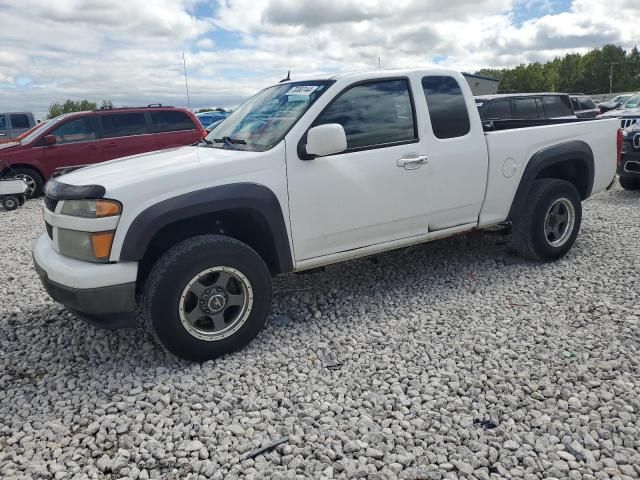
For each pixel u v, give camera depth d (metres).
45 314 4.27
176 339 3.19
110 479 2.35
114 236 3.04
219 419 2.74
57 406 2.93
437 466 2.35
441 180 4.15
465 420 2.65
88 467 2.42
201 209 3.19
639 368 3.05
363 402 2.84
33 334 3.91
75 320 4.10
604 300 4.07
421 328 3.74
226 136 4.08
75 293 3.03
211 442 2.57
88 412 2.87
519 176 4.64
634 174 8.46
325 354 3.42
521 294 4.29
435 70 4.24
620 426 2.54
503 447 2.46
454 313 3.98
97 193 3.03
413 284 4.64
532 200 4.75
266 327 3.86
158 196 3.12
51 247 3.46
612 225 6.45
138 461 2.45
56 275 3.12
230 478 2.33
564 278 4.60
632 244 5.53
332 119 3.71
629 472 2.26
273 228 3.46
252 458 2.46
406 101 4.04
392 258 5.37
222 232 3.63
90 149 11.20
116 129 11.45
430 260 5.26
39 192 11.11
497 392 2.91
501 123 6.05
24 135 11.67
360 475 2.30
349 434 2.58
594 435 2.51
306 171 3.56
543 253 4.89
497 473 2.30
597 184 5.28
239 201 3.30
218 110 21.50
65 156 11.08
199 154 3.72
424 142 4.05
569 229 5.03
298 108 3.74
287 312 4.13
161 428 2.70
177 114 12.02
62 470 2.40
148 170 3.29
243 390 3.02
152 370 3.28
